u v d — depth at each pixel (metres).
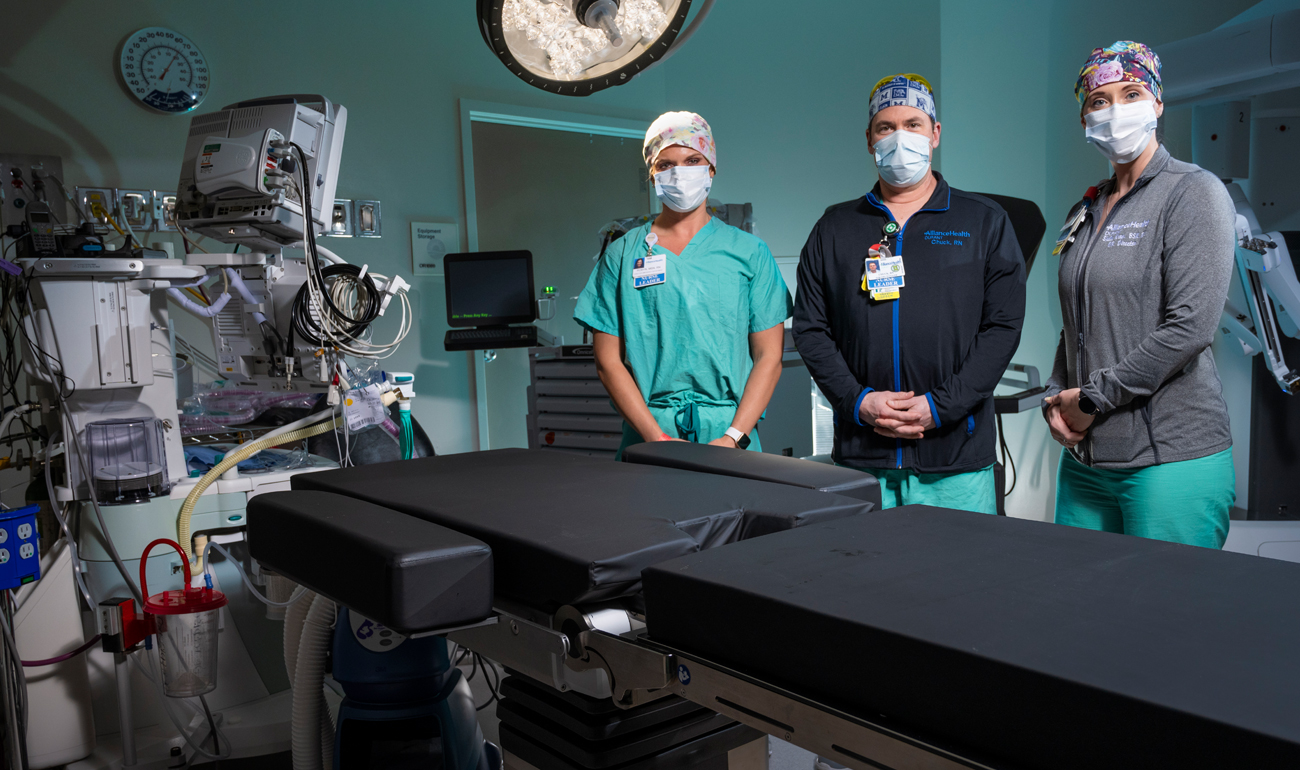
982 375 1.75
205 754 1.77
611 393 2.13
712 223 2.15
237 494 1.82
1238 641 0.53
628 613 0.80
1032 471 3.69
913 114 1.82
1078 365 1.75
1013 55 3.54
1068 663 0.50
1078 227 1.80
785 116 4.20
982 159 3.67
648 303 2.10
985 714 0.51
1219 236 1.53
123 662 1.74
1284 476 2.53
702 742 1.07
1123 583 0.65
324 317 1.78
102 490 1.75
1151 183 1.64
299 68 3.46
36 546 1.59
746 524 0.94
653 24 1.20
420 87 3.79
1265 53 2.16
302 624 1.54
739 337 2.11
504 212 4.89
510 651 0.87
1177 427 1.60
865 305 1.85
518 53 1.23
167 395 1.86
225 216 1.79
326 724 1.52
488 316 2.99
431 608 0.78
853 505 0.97
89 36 2.99
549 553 0.79
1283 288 2.28
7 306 2.10
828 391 1.87
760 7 4.25
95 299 1.74
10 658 1.61
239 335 2.01
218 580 1.89
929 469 1.80
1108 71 1.65
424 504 1.00
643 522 0.87
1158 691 0.46
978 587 0.65
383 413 1.96
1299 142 2.52
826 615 0.60
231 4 3.28
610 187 5.24
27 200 2.81
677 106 4.57
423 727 1.47
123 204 3.04
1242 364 2.60
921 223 1.83
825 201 4.12
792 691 0.62
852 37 3.97
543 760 1.06
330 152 1.91
